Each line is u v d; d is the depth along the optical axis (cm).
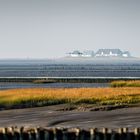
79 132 7231
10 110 11825
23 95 13550
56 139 7212
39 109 11944
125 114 10925
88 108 11862
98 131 7356
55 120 10081
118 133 7250
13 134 7200
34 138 7219
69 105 12562
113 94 14288
